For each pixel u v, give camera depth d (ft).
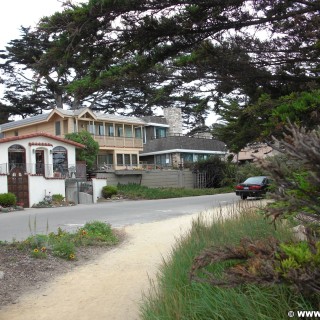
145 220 51.13
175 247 24.02
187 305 12.87
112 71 21.83
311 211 8.98
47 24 17.97
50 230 43.14
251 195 75.66
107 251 31.86
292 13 20.26
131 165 132.05
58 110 117.80
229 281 8.60
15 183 81.46
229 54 21.62
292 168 8.53
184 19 19.84
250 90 22.25
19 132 131.64
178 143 143.54
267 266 7.79
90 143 111.14
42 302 20.08
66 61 19.25
